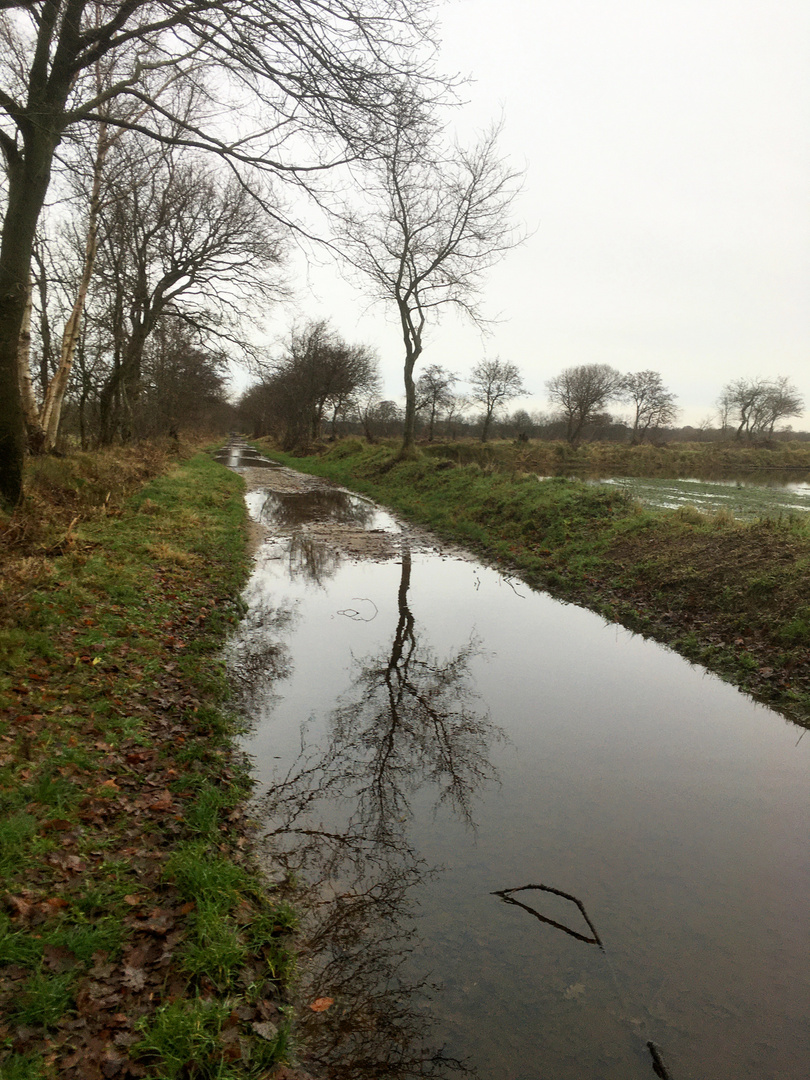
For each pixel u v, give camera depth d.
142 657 6.27
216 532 13.27
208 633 7.79
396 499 22.08
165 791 4.29
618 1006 3.06
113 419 24.28
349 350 51.03
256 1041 2.69
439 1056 2.77
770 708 6.55
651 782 5.09
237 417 115.06
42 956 2.74
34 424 13.77
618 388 74.81
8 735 4.21
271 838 4.21
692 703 6.65
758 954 3.39
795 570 8.48
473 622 9.27
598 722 6.16
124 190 15.56
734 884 3.93
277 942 3.31
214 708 5.81
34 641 5.62
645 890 3.86
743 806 4.79
